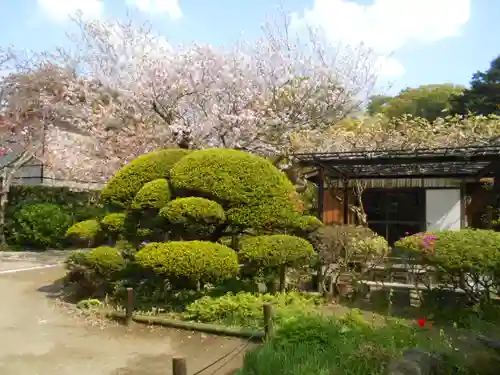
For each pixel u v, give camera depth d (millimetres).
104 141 11289
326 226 7266
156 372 4090
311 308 5809
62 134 14531
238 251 6422
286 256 5918
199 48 10211
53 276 9250
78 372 4090
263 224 6254
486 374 3324
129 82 10312
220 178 6266
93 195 14961
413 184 10516
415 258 5906
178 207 5859
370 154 7559
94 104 11125
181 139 9383
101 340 5051
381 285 6996
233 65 10125
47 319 5918
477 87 16453
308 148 11219
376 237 7391
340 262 6914
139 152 10297
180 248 5754
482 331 4566
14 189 14367
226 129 9414
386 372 3180
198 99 9789
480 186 10250
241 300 5801
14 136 13469
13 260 11453
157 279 6488
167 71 9773
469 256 5270
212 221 6016
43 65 12773
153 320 5605
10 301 6945
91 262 6633
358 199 10719
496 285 5586
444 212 10227
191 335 5191
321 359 3525
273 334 4469
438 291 6051
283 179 6660
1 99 13578
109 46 10914
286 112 10203
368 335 4035
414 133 11164
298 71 10828
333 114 10789
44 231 13352
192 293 6336
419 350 3502
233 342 4898
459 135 10461
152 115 10234
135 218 6758
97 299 6719
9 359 4426
